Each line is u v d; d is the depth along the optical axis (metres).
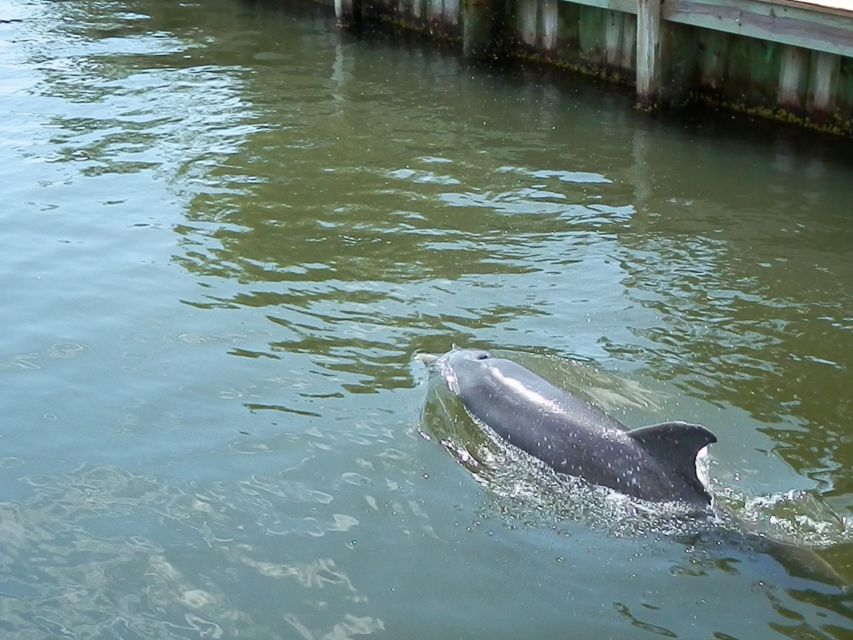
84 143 16.66
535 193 15.39
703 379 12.92
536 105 17.36
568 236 14.66
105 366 13.17
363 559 11.68
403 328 13.49
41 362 13.23
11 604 11.48
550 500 11.91
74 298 13.93
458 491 12.05
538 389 12.43
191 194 15.52
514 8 18.53
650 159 15.96
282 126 17.00
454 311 13.67
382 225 14.89
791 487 12.00
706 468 12.12
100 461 12.37
